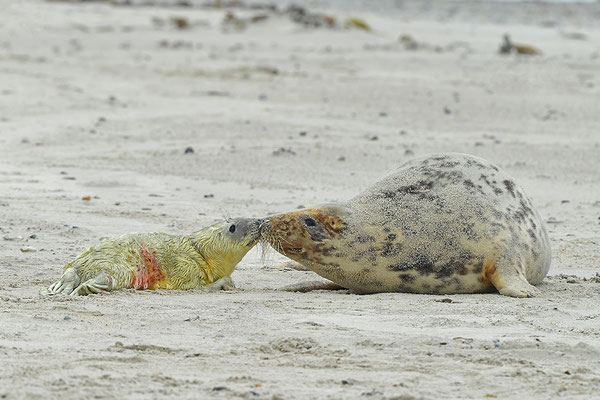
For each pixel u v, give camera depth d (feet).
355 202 116.06
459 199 113.39
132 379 70.54
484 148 236.43
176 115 278.46
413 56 445.78
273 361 77.61
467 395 70.08
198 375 72.74
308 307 99.86
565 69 392.88
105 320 90.12
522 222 114.52
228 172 203.62
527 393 70.85
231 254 113.09
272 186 190.19
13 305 94.84
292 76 368.27
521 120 284.41
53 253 128.77
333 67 401.29
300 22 579.07
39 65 387.55
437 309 99.66
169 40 504.43
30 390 66.49
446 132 262.88
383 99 316.40
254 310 97.50
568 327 92.27
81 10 625.00
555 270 130.31
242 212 163.94
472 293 111.96
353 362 77.82
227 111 286.87
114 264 105.60
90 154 222.07
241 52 461.78
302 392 69.21
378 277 112.78
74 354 76.84
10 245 133.39
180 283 111.14
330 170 208.13
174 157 218.38
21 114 276.00
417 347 82.69
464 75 373.20
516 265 110.93
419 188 115.24
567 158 226.38
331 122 272.92
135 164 210.38
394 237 112.16
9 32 502.79
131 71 381.81
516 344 83.35
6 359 74.43
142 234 112.47
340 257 112.88
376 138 248.11
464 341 84.74
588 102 314.35
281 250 114.83
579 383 73.05
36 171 200.34
